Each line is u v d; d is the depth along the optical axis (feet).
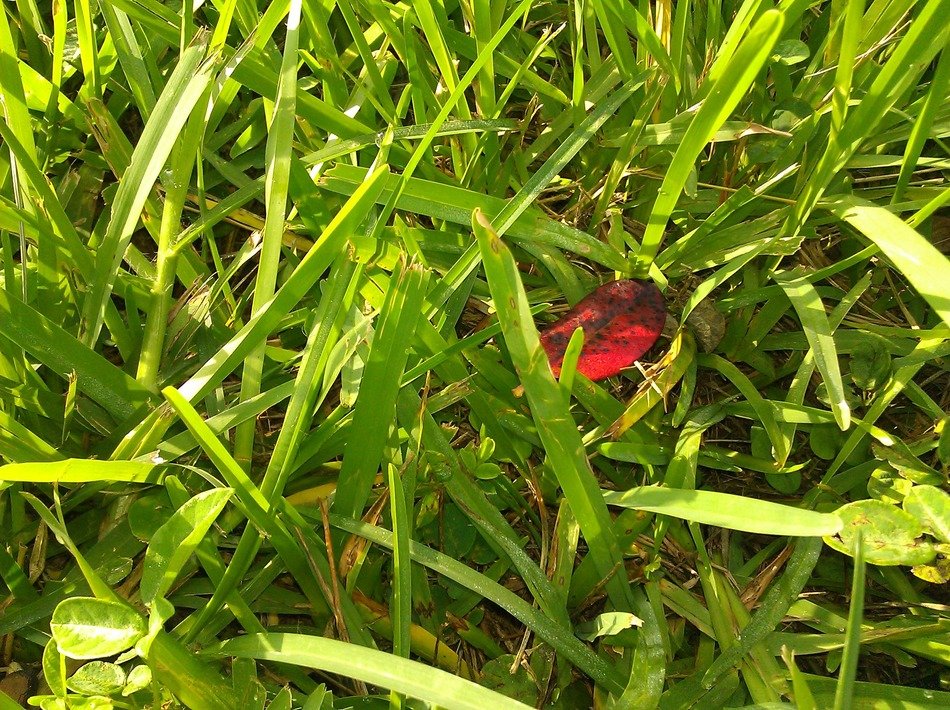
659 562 0.89
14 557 0.88
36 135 1.03
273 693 0.83
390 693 0.76
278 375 0.98
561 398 0.71
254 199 1.09
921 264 0.73
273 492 0.77
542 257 0.98
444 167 1.08
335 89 1.03
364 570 0.88
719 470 1.00
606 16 0.95
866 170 1.11
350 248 0.76
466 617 0.91
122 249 0.86
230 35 1.09
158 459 0.76
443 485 0.88
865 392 0.96
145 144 0.84
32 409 0.88
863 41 0.96
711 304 0.98
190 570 0.86
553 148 1.10
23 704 0.82
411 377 0.83
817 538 0.85
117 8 0.98
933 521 0.74
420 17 0.90
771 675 0.83
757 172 1.04
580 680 0.88
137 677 0.67
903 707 0.79
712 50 0.98
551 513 0.95
